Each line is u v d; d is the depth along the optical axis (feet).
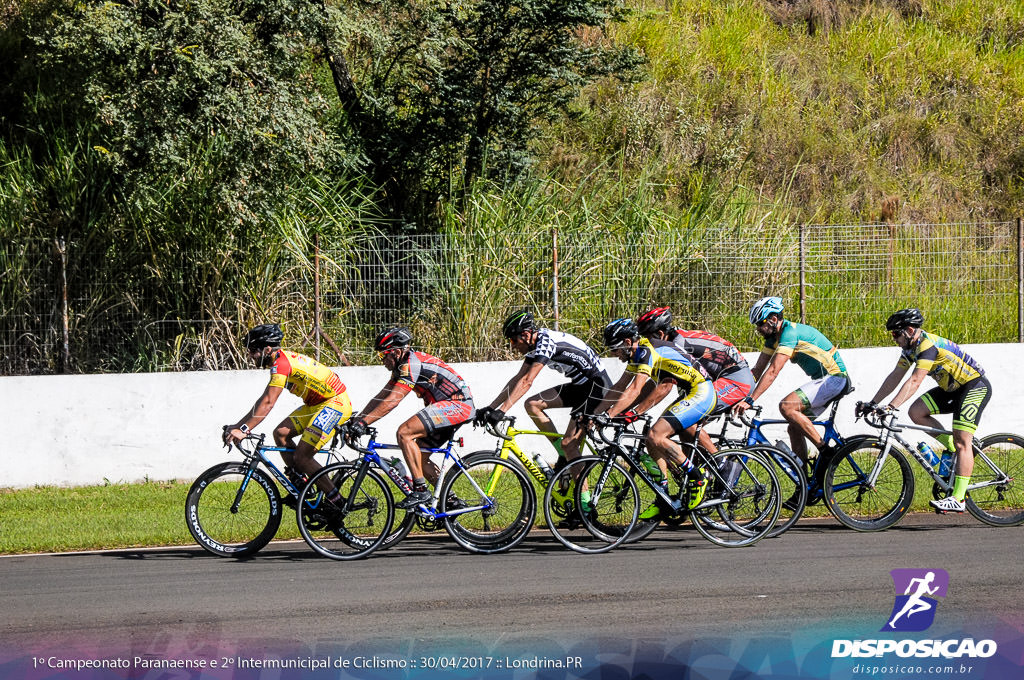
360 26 168.25
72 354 141.18
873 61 258.37
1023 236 152.46
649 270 155.33
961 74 257.75
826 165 229.45
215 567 85.20
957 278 164.04
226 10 146.41
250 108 143.02
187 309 148.05
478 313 148.25
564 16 183.01
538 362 92.32
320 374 90.68
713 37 254.47
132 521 102.58
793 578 78.89
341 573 82.79
